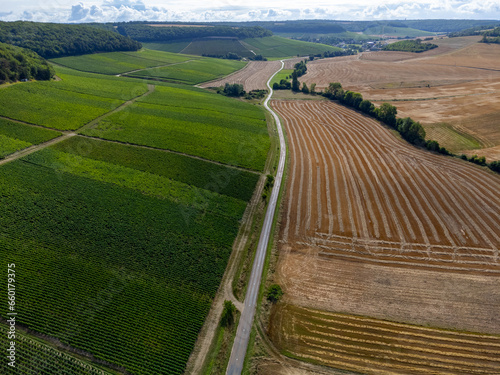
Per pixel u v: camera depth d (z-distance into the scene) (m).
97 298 36.19
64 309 34.50
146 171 60.44
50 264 38.88
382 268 43.91
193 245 45.38
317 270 43.41
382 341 34.81
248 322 36.28
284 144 81.88
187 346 33.16
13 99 77.56
